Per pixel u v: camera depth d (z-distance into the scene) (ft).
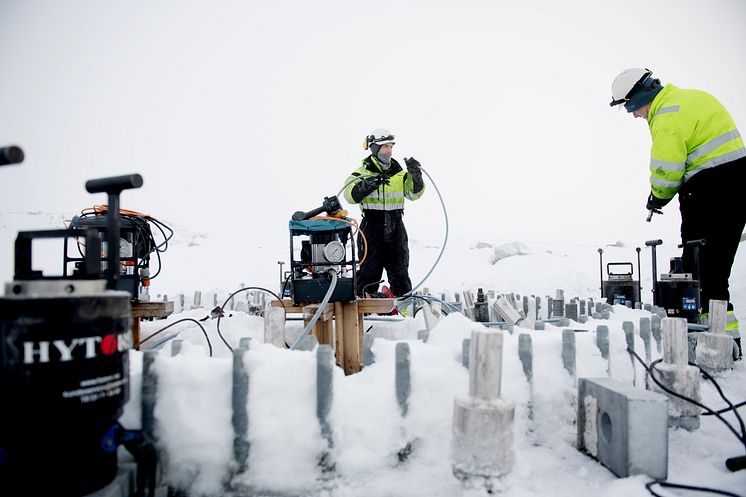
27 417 3.29
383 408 4.84
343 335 10.14
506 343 5.73
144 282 10.68
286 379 4.56
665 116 12.05
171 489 4.46
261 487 4.41
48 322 3.35
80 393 3.45
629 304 15.10
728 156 11.59
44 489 3.36
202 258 58.34
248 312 16.05
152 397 4.45
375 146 15.85
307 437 4.47
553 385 5.70
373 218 16.24
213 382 4.53
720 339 8.63
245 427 4.42
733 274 22.27
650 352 6.97
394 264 16.72
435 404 4.99
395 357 4.97
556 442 5.48
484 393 4.19
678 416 5.74
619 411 4.68
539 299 16.97
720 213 11.68
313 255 10.09
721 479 4.64
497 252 54.49
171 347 5.72
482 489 4.10
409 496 4.41
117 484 3.80
